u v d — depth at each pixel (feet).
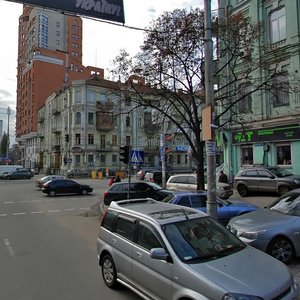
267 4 75.61
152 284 17.06
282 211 28.07
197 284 14.38
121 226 20.89
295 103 68.95
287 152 71.46
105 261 21.85
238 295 13.15
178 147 237.04
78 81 211.00
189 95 56.75
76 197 90.43
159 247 17.06
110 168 218.38
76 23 397.39
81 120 210.38
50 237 37.99
